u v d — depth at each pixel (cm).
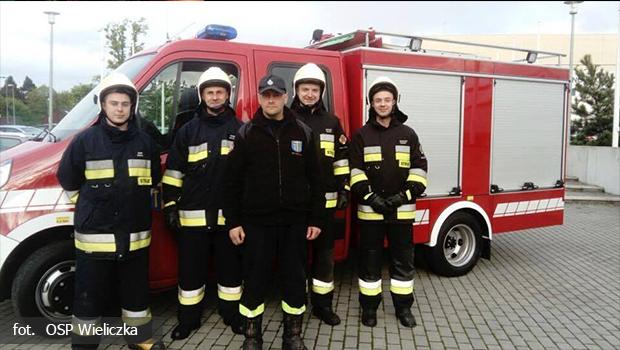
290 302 356
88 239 329
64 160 328
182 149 366
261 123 338
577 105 1875
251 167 341
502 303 479
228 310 393
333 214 407
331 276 416
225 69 420
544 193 609
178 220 371
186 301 381
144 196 344
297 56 450
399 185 402
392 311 452
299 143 346
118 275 360
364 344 383
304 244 357
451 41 534
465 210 560
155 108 394
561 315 449
